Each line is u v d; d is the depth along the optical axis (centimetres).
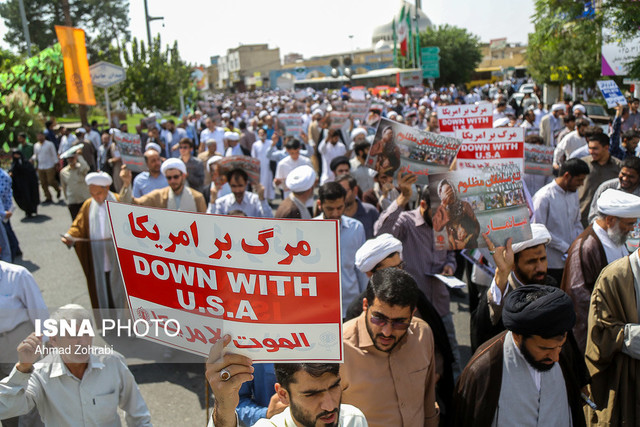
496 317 333
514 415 271
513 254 348
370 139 984
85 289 511
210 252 172
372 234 594
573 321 255
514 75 6406
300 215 581
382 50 9681
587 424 335
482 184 344
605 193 374
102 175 560
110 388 287
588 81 2041
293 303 173
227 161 667
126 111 3656
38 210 1439
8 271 349
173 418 438
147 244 177
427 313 341
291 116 1538
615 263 325
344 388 277
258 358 178
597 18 771
